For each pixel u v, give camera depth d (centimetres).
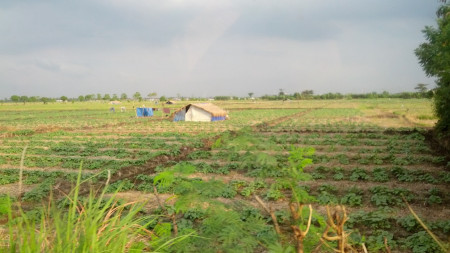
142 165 1930
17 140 3325
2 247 246
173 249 272
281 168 244
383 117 5141
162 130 3934
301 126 3912
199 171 1714
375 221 944
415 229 925
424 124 3672
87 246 249
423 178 1441
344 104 11194
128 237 316
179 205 268
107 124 4878
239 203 280
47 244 251
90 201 280
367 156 1995
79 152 2478
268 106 10419
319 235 254
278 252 218
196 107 5031
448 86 1995
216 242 252
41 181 1625
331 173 1641
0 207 267
